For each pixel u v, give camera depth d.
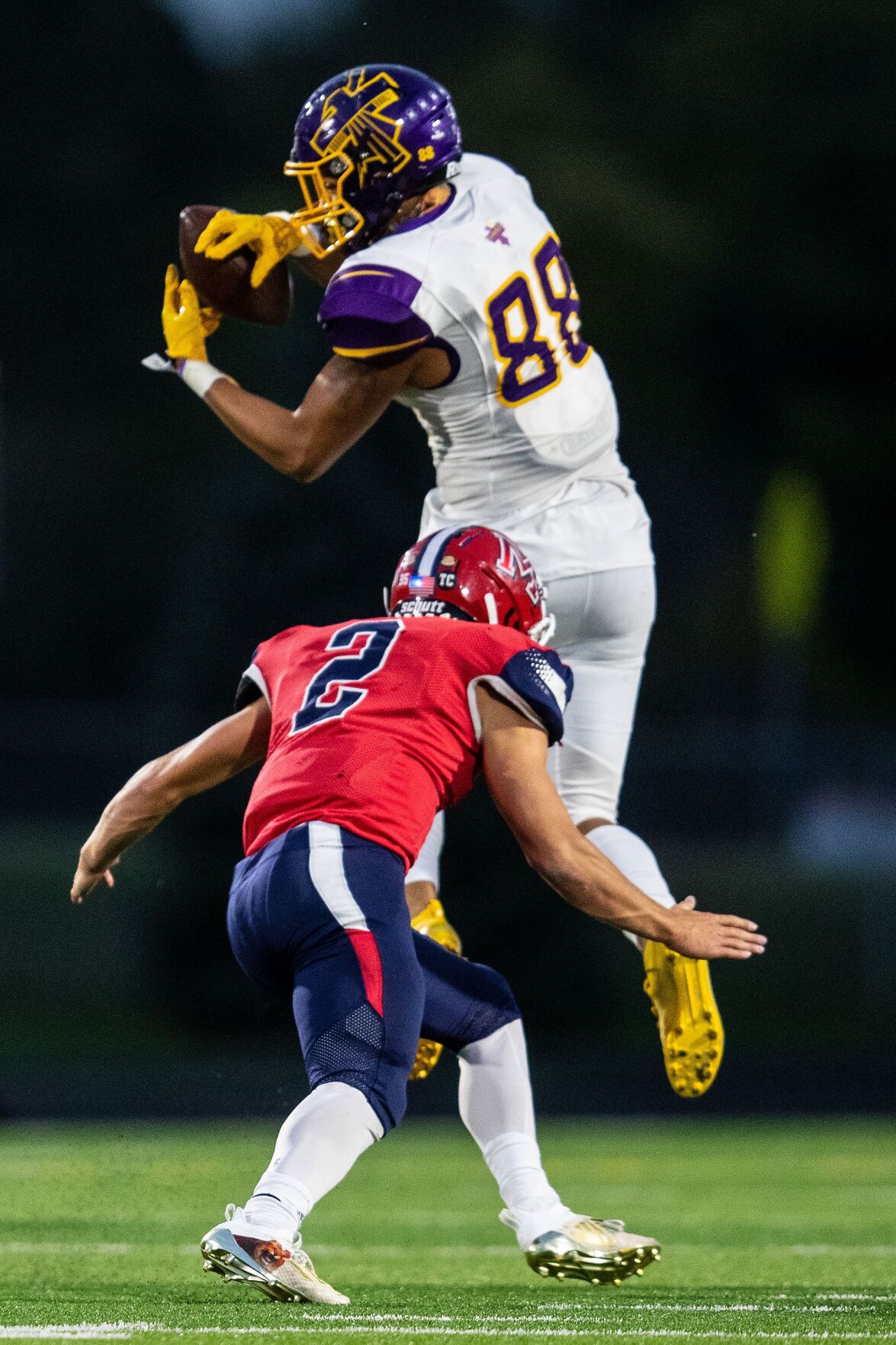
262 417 15.07
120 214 119.50
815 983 67.75
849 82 107.19
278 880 12.38
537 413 15.47
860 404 104.81
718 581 111.81
